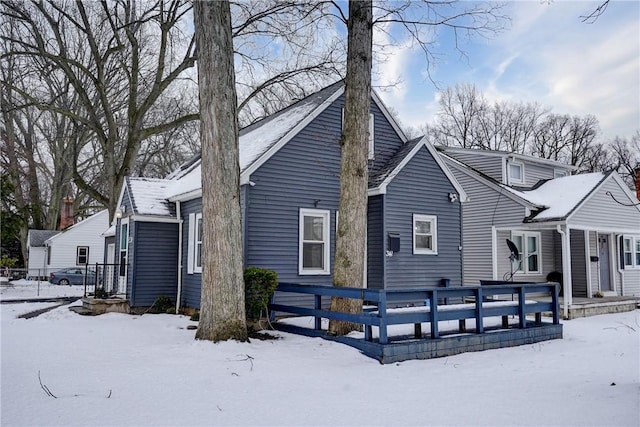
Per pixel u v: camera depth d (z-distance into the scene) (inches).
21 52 756.6
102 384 214.5
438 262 536.1
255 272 374.9
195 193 486.9
